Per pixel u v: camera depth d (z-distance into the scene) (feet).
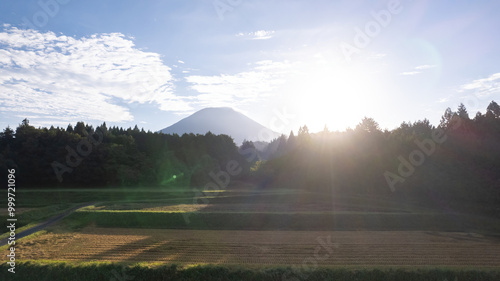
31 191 200.75
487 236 109.70
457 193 161.89
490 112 186.19
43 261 71.10
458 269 67.36
